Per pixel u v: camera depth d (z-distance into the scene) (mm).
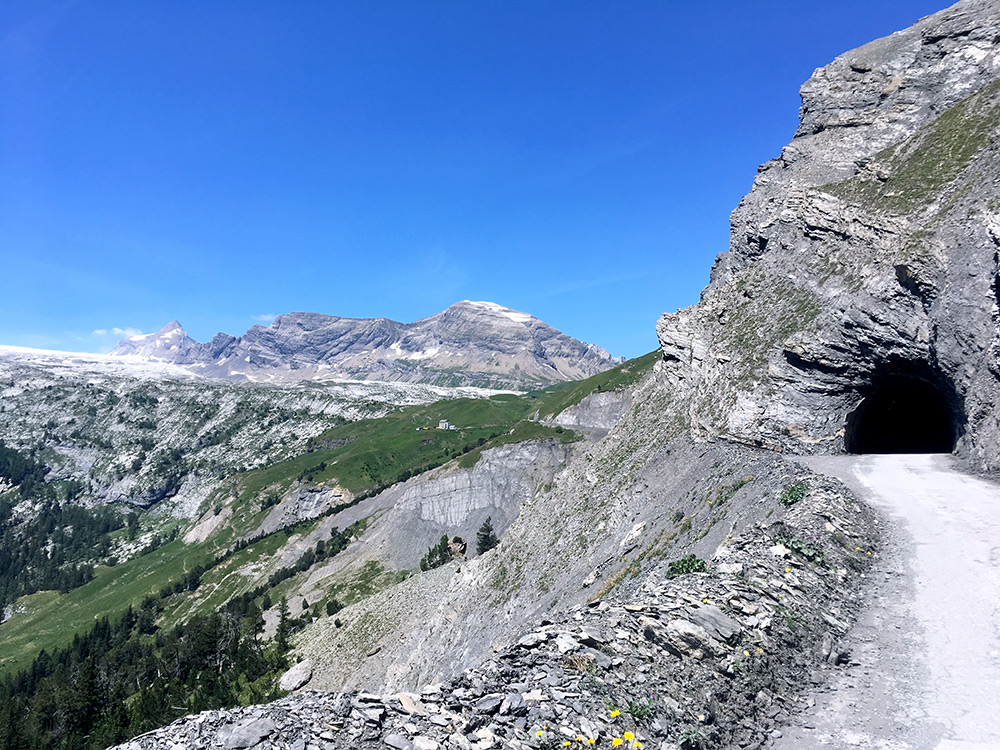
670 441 56312
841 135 78688
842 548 22438
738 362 54750
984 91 56875
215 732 11312
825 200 59938
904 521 26062
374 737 11102
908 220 49250
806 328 49562
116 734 100062
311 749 10695
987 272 38438
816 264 57125
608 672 13469
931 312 41875
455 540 164625
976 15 73188
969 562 20875
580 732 11469
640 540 44562
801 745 12445
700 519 38344
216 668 130000
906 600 18797
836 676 15094
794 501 29000
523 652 14383
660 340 70750
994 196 41344
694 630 14914
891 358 43812
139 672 139375
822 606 18172
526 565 63281
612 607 17016
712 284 90000
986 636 15945
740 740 12539
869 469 36062
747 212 85938
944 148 53906
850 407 45562
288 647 116125
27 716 115062
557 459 184250
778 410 46562
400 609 94938
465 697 12500
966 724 12398
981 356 37312
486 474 188875
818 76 86812
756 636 15516
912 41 79688
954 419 42312
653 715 12211
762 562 20406
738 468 41344
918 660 15281
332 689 85812
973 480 31641
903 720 12875
